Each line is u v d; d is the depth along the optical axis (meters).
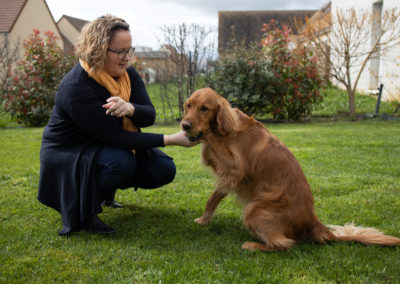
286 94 9.23
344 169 4.32
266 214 2.44
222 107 2.66
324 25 9.91
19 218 2.90
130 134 2.62
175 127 8.45
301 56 9.41
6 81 10.02
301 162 4.72
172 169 3.00
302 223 2.46
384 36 11.53
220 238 2.60
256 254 2.33
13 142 6.47
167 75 10.20
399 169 4.22
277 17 25.58
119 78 2.72
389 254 2.27
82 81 2.48
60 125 2.55
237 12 26.08
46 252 2.30
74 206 2.49
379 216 2.91
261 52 9.36
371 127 7.84
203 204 3.32
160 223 2.88
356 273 2.04
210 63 9.75
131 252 2.31
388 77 11.37
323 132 7.20
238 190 2.72
